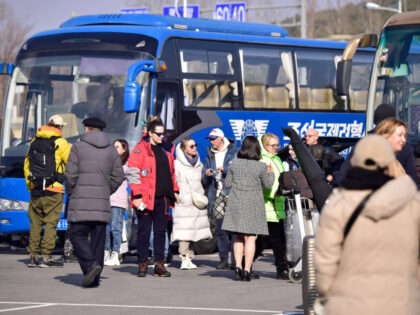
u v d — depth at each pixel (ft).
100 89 72.59
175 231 59.88
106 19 78.38
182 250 60.54
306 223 50.08
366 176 21.36
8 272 56.70
